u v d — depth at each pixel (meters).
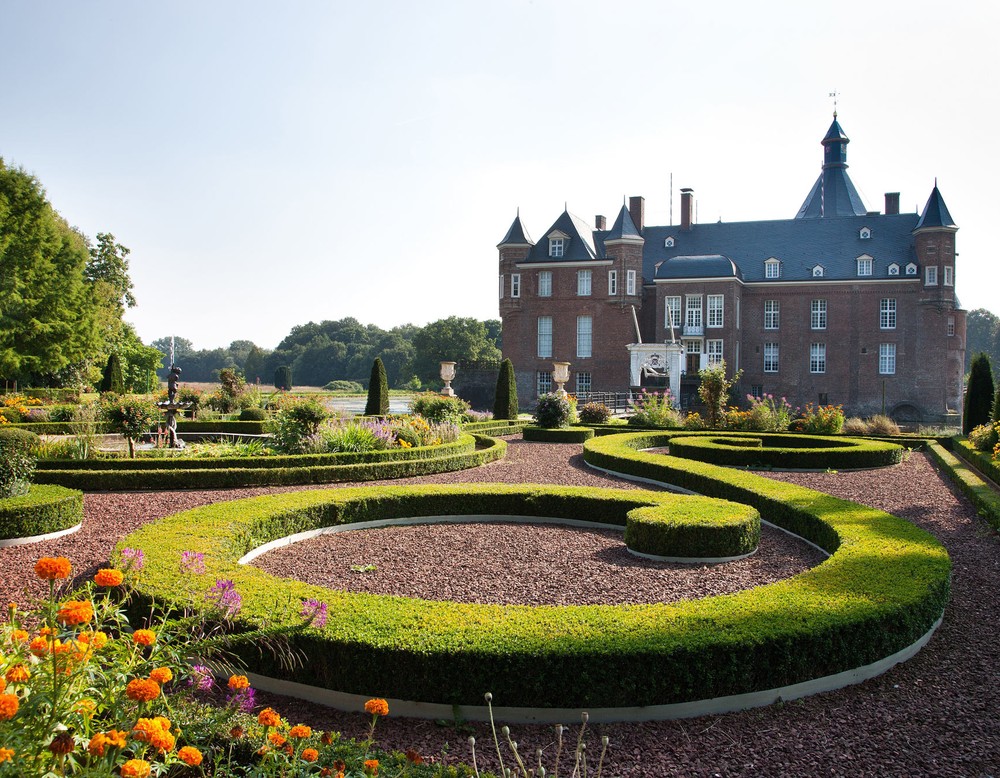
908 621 5.73
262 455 15.62
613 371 52.84
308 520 9.84
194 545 7.42
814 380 52.47
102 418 17.41
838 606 5.70
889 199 54.72
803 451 16.88
